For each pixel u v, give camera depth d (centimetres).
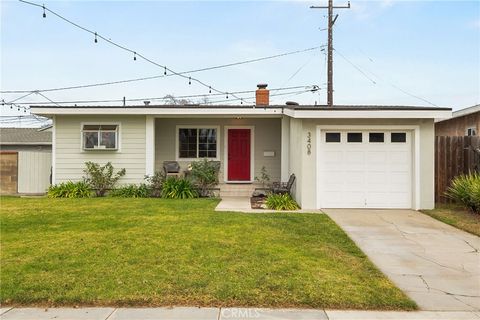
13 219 871
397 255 629
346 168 1067
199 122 1538
